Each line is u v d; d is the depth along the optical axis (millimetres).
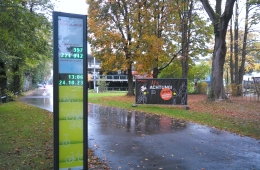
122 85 56812
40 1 13078
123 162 5723
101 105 17906
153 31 22734
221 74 17547
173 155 6254
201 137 8117
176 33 24625
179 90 14883
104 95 28516
